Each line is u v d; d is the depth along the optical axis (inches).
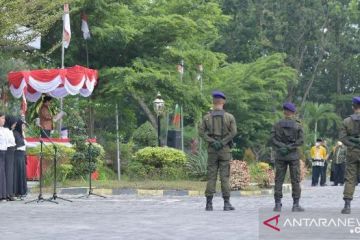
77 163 1115.9
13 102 1375.5
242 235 510.9
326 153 1565.0
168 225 577.6
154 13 1663.4
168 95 1601.9
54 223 594.2
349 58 3245.6
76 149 1119.0
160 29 1583.4
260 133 2356.1
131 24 1598.2
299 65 3021.7
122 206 793.6
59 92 1289.4
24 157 906.1
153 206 794.8
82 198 936.3
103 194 1027.3
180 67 1616.6
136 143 1710.1
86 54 1578.5
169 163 1268.5
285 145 716.7
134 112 1915.6
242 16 2896.2
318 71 3225.9
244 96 2169.0
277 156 721.0
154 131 1718.8
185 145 2113.7
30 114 1291.8
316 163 1549.0
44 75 1171.3
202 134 737.0
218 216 656.4
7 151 871.7
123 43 1561.3
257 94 2244.1
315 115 3051.2
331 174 1572.3
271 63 2333.9
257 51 2910.9
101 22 1562.5
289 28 2947.8
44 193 1001.5
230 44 2896.2
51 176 1099.3
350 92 3449.8
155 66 1585.9
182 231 536.4
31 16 1170.6
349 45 3142.2
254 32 2906.0
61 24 1535.4
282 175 723.4
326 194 1119.6
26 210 733.9
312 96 3351.4
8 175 872.3
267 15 2903.5
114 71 1517.0
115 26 1529.3
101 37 1528.1
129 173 1333.7
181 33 1630.2
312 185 1562.5
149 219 626.8
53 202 845.2
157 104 1406.3
